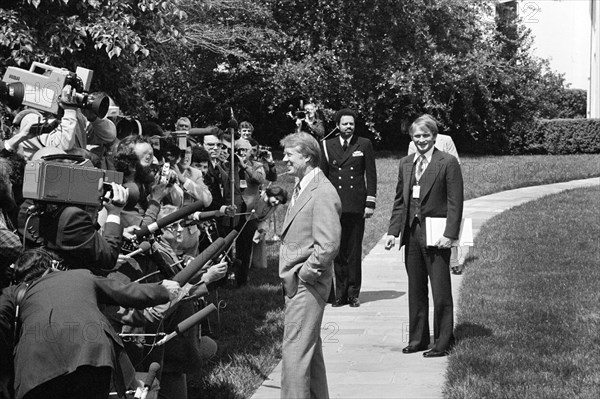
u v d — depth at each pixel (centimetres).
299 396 633
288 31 2652
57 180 511
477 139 2897
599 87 3023
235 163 1096
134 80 1190
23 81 639
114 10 962
